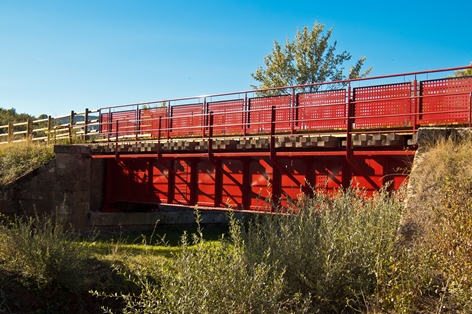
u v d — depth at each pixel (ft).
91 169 72.43
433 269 21.67
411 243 24.09
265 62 124.26
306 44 118.52
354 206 28.07
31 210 66.69
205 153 49.98
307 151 41.19
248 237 27.55
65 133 88.43
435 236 23.30
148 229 75.41
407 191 28.91
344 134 39.68
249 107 54.85
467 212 23.35
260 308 20.67
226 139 47.70
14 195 65.67
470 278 20.02
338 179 40.32
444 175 27.48
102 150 68.74
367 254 23.21
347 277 22.76
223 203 51.08
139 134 75.10
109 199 71.51
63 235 42.83
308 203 30.78
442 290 20.52
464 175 26.40
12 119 211.61
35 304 36.45
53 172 68.39
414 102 36.81
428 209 25.72
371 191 37.70
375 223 25.38
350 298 22.54
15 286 36.78
